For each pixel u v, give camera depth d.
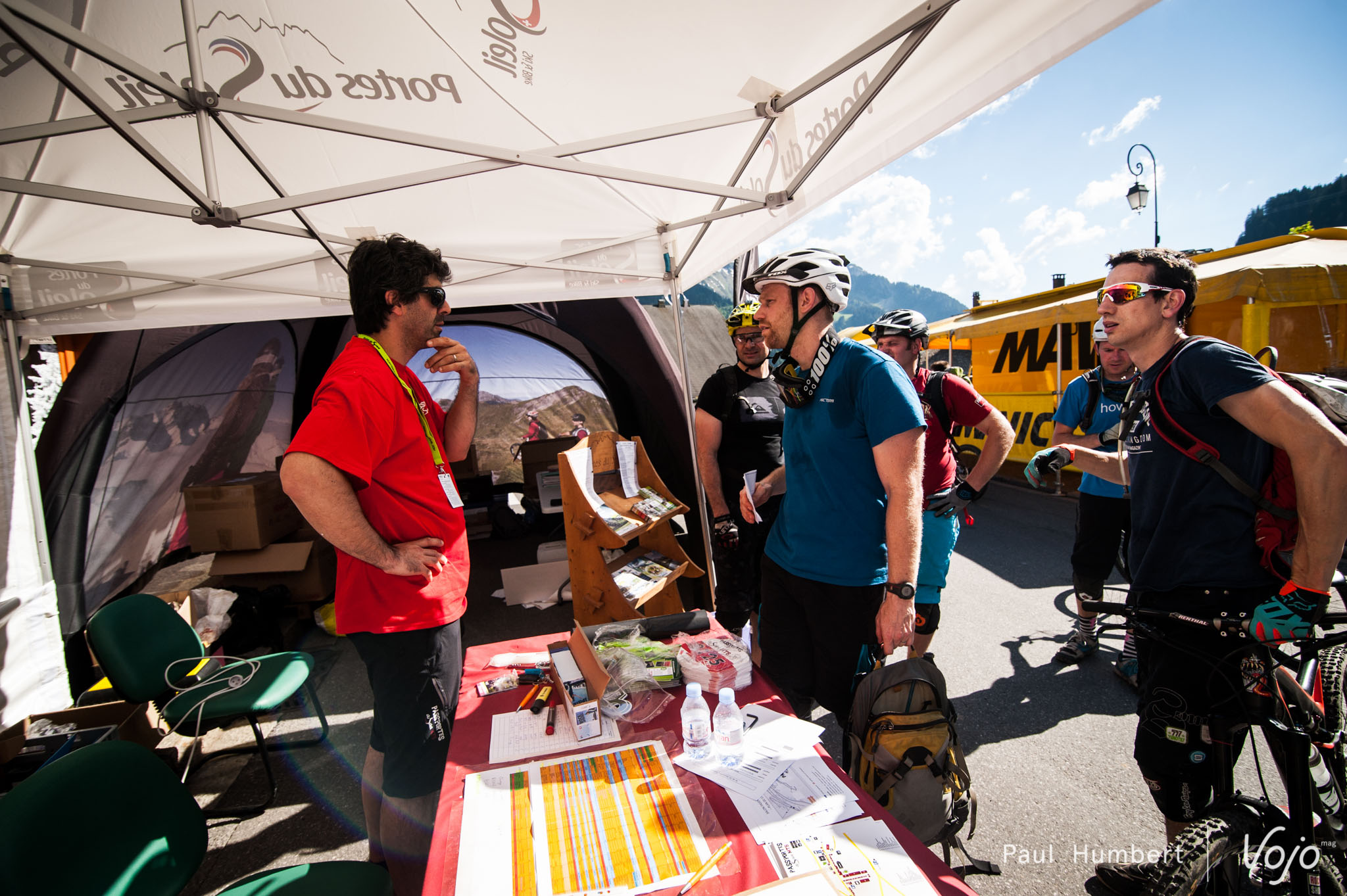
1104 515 2.97
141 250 2.77
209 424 4.65
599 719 1.38
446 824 1.11
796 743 1.29
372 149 2.22
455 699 1.80
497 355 6.63
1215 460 1.48
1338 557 1.27
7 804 1.14
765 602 1.99
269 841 2.27
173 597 3.71
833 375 1.74
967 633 3.64
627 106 2.08
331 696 3.36
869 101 1.61
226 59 1.79
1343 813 1.47
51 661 2.95
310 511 1.49
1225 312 6.65
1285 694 1.47
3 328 2.79
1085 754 2.45
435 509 1.76
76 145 2.00
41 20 1.28
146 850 1.32
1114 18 1.20
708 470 3.01
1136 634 1.63
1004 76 1.42
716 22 1.67
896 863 0.96
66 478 3.49
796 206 2.17
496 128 2.17
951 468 2.65
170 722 2.35
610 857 0.99
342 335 5.56
